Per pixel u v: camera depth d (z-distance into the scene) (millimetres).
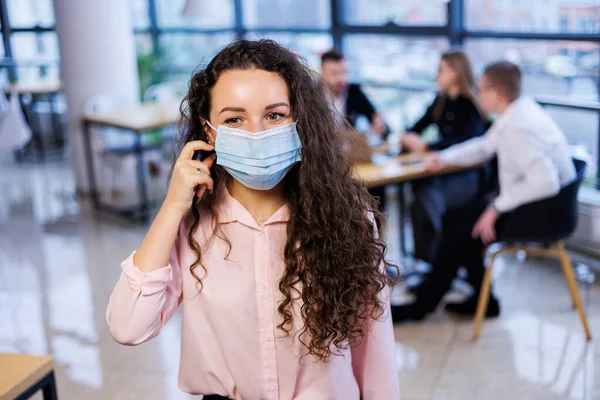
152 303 1388
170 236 1397
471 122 4348
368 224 1542
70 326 3912
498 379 3256
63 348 3668
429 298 3783
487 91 3580
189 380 1552
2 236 5387
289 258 1469
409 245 4832
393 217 5414
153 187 6324
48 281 4527
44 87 6852
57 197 6285
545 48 4820
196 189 1428
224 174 1502
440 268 3752
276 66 1431
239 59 1428
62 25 5891
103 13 5891
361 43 6004
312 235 1465
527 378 3252
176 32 7332
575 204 3480
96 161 6059
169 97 6887
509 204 3479
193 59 7309
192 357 1525
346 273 1477
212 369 1509
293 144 1438
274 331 1489
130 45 6145
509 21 5035
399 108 5715
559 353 3453
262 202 1502
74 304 4184
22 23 6840
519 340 3594
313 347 1471
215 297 1473
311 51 6355
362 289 1495
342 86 4629
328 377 1518
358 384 1616
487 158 3924
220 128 1414
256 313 1484
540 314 3857
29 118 7375
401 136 4387
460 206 4156
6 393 1632
